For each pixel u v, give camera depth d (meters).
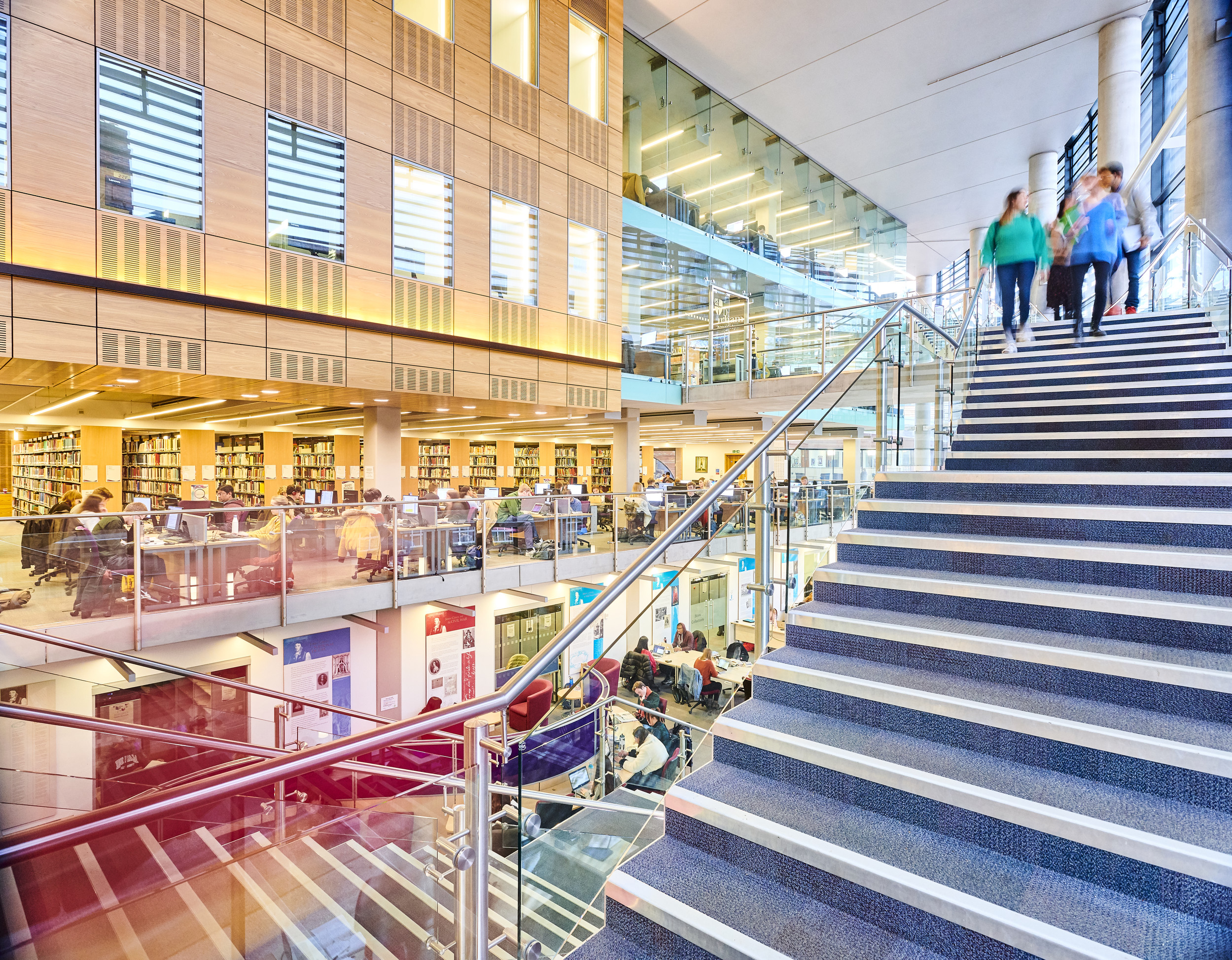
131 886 2.89
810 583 3.46
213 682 5.60
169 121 7.27
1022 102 14.64
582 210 11.82
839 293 19.50
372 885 2.95
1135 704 2.18
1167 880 1.63
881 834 2.01
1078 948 1.50
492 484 23.09
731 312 15.68
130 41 6.97
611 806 2.43
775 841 2.02
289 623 7.55
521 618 11.25
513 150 10.70
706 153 15.21
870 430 4.33
